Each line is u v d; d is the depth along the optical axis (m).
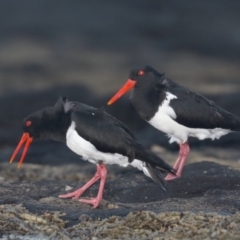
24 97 24.03
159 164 10.60
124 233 9.18
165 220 9.42
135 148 10.64
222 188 11.42
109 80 25.66
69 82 25.28
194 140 18.53
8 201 10.84
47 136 11.20
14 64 26.59
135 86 12.47
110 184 11.94
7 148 19.36
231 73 26.62
